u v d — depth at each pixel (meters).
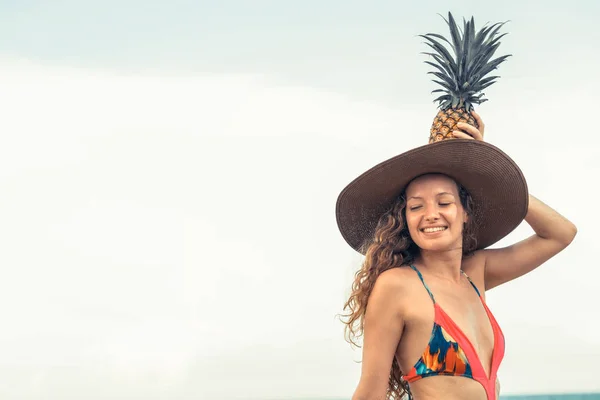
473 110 3.37
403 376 3.14
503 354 3.18
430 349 3.02
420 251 3.29
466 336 3.02
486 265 3.46
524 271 3.47
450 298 3.12
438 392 2.98
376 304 3.10
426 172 3.19
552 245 3.43
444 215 3.13
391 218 3.27
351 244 3.45
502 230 3.43
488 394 3.00
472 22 3.34
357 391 3.12
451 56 3.32
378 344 3.09
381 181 3.20
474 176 3.21
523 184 3.24
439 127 3.27
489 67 3.33
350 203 3.29
